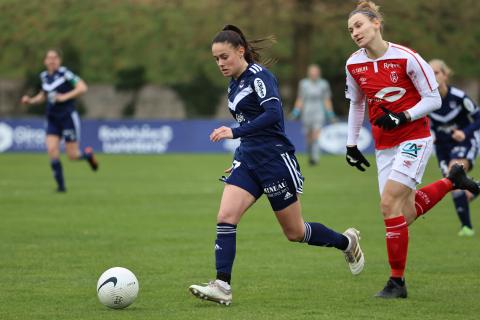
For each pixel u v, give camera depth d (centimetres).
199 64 12206
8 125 9162
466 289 2359
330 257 2933
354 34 2230
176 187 5516
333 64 12119
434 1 10550
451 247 3148
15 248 3088
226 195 2161
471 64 11675
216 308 2112
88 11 12350
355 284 2450
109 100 12238
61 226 3678
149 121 9219
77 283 2448
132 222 3828
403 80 2233
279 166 2164
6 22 12194
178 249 3088
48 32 12181
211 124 9281
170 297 2256
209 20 11325
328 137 9144
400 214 2244
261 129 2106
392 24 10344
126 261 2833
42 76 5072
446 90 3419
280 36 11312
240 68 2161
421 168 2255
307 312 2064
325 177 6306
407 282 2469
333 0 10181
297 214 2231
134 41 12281
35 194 5006
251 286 2419
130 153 9138
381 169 2319
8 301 2200
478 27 10831
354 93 2353
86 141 9231
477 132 3488
